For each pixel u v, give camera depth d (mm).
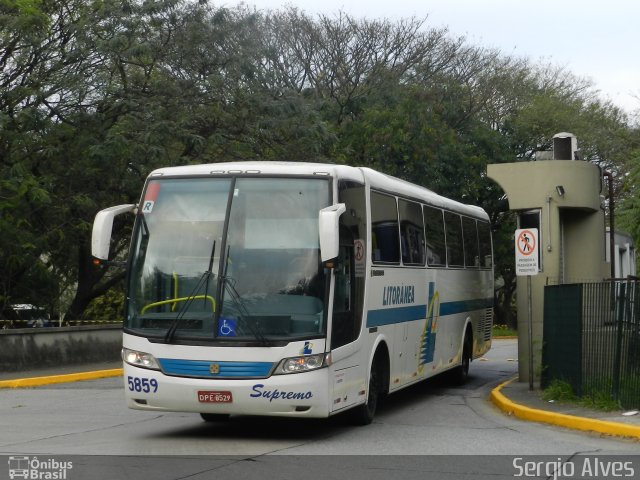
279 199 11602
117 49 25656
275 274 11266
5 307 26500
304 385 10969
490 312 22484
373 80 44906
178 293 11352
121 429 12930
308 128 28219
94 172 25781
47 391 18906
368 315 12859
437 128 40719
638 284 13250
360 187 12914
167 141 26469
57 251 27547
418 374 15812
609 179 22109
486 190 43281
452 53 48844
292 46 44094
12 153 25484
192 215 11656
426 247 16438
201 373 11055
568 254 19484
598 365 13898
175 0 26703
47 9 26062
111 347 25359
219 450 10859
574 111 48219
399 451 10742
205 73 27750
